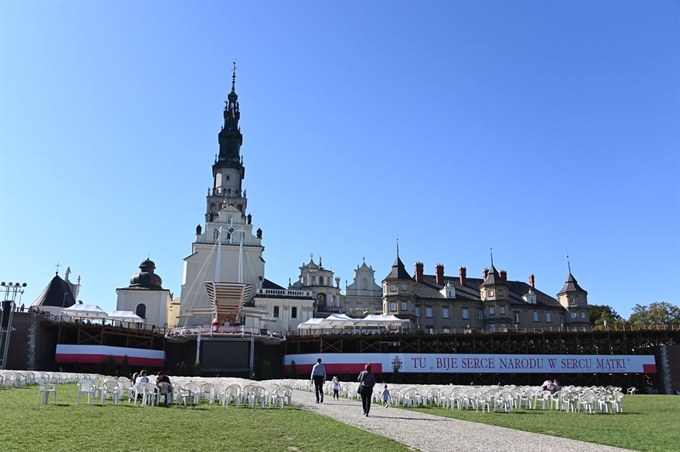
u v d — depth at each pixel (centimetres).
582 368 7988
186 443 1694
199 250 9938
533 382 8050
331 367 7656
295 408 2986
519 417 2908
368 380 2659
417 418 2642
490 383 7912
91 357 7138
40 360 7050
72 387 4100
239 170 11925
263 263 10056
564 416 3052
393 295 10275
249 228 10288
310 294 9681
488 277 11081
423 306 10688
